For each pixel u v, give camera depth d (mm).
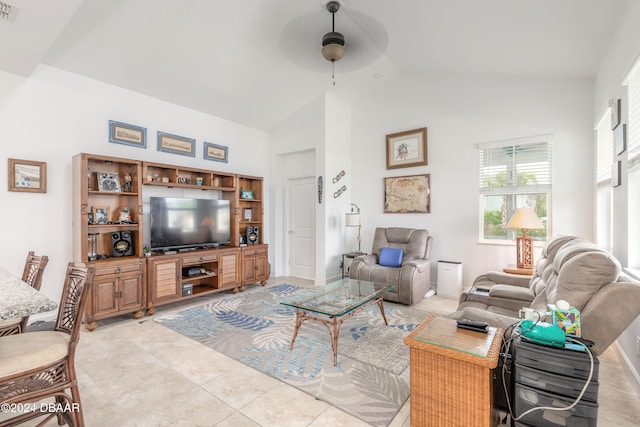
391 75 4973
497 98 4246
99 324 3297
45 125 3332
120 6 2822
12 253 3133
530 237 3969
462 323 1738
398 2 2967
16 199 3160
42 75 3320
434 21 3154
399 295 3941
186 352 2643
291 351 2658
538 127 3959
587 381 1334
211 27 3295
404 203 5051
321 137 5098
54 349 1459
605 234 3342
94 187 3598
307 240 5664
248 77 4266
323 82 4793
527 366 1449
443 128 4680
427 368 1576
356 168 5602
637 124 2250
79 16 2805
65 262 3445
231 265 4527
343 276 5410
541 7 2535
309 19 3385
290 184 5914
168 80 3953
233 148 5266
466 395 1470
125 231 3699
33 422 1849
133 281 3432
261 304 4012
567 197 3779
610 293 1663
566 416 1375
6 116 3104
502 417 1721
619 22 2523
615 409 1847
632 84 2312
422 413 1593
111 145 3820
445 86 4660
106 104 3787
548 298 2094
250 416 1820
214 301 4152
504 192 4195
